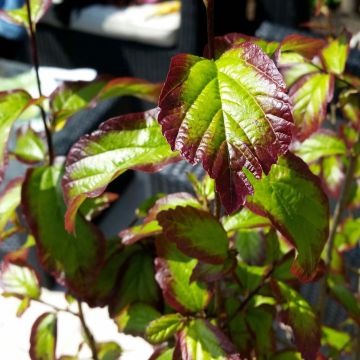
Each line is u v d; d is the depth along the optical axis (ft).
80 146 0.63
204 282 0.74
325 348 1.36
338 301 0.95
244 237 0.79
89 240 0.81
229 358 0.67
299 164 0.64
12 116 0.73
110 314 0.82
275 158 0.45
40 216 0.80
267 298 0.82
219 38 0.62
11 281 0.90
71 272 0.79
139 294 0.84
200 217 0.67
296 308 0.73
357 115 0.89
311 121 0.82
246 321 0.80
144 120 0.63
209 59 0.53
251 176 0.61
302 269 0.59
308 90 0.83
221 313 0.78
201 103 0.47
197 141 0.46
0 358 1.57
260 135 0.46
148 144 0.62
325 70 0.85
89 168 0.62
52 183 0.82
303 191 0.62
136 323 0.80
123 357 1.55
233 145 0.46
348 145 0.95
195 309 0.74
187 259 0.75
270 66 0.47
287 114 0.45
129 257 0.86
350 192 1.04
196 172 1.35
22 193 0.80
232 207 0.45
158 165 0.59
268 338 0.83
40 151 0.90
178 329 0.71
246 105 0.47
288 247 0.89
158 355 0.76
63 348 1.58
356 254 1.29
